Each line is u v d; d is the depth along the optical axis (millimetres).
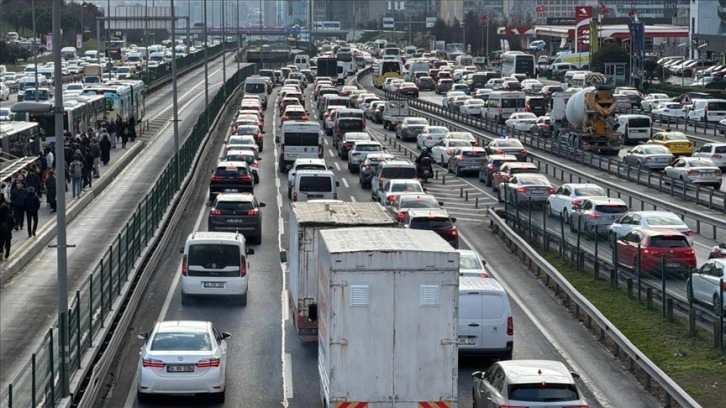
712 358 61469
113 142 180625
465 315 59906
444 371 45719
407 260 45438
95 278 63656
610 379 59469
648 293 73688
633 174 145125
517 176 127062
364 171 141125
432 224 90812
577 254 88500
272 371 60656
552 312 75938
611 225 97000
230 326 71125
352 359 45469
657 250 79062
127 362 62500
